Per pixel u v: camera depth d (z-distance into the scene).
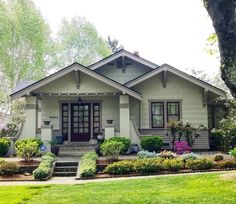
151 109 21.05
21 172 14.41
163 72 20.50
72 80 19.61
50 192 9.55
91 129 21.14
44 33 36.50
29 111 19.12
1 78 34.69
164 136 20.78
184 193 8.59
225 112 23.55
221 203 7.38
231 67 5.27
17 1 35.12
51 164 14.87
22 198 8.62
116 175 13.32
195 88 21.12
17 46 34.62
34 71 35.50
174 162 13.76
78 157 17.64
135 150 18.78
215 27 5.43
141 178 11.95
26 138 18.91
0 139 18.47
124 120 19.36
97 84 19.64
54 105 21.22
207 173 12.13
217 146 21.16
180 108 21.00
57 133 21.02
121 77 22.45
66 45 41.94
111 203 7.71
